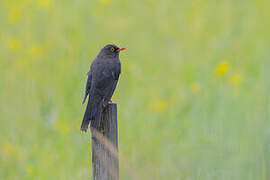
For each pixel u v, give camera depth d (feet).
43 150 36.78
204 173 29.94
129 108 42.75
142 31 59.62
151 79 49.65
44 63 49.32
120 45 56.29
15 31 57.47
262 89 45.14
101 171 24.66
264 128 35.04
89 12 60.70
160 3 64.59
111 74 32.12
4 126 39.99
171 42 57.93
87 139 37.27
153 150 34.37
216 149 31.58
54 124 39.75
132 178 29.07
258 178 29.37
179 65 53.11
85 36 54.24
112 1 63.77
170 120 40.75
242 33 62.90
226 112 39.24
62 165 34.76
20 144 37.99
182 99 45.85
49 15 59.36
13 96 43.39
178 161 32.09
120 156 29.43
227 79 48.14
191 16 63.41
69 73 46.60
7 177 34.01
